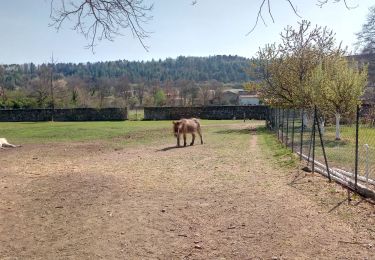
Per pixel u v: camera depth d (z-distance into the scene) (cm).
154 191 990
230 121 4447
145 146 2055
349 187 938
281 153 1609
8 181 1140
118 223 733
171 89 7869
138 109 6744
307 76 2866
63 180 1132
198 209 820
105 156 1681
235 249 601
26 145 2197
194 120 2075
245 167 1322
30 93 6469
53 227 716
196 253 589
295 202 858
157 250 603
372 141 1908
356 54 4434
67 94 6247
